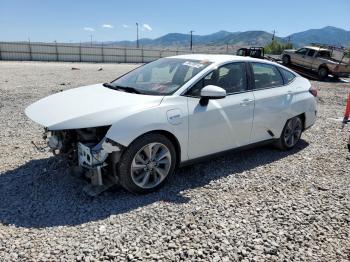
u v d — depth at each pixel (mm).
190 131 4152
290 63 24828
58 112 3756
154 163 3939
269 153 5734
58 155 4137
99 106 3775
